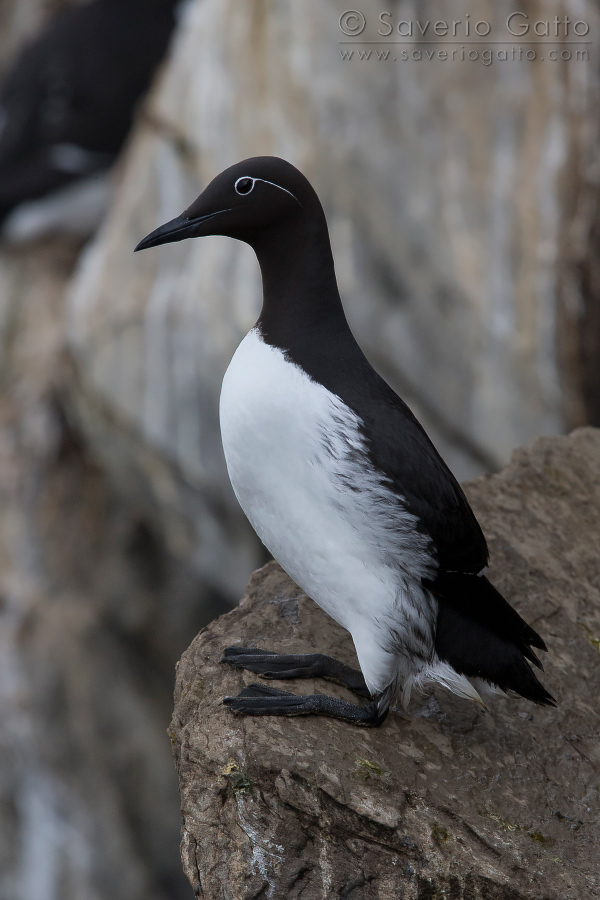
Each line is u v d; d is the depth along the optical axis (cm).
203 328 1241
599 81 1127
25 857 1408
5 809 1406
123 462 1412
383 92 1166
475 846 495
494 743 559
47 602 1434
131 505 1461
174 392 1296
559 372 1168
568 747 566
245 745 507
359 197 1180
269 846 499
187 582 1500
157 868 1438
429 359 1201
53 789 1399
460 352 1192
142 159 1353
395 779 512
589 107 1132
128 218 1353
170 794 1450
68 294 1530
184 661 580
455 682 531
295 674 553
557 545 704
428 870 487
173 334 1272
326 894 495
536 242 1155
